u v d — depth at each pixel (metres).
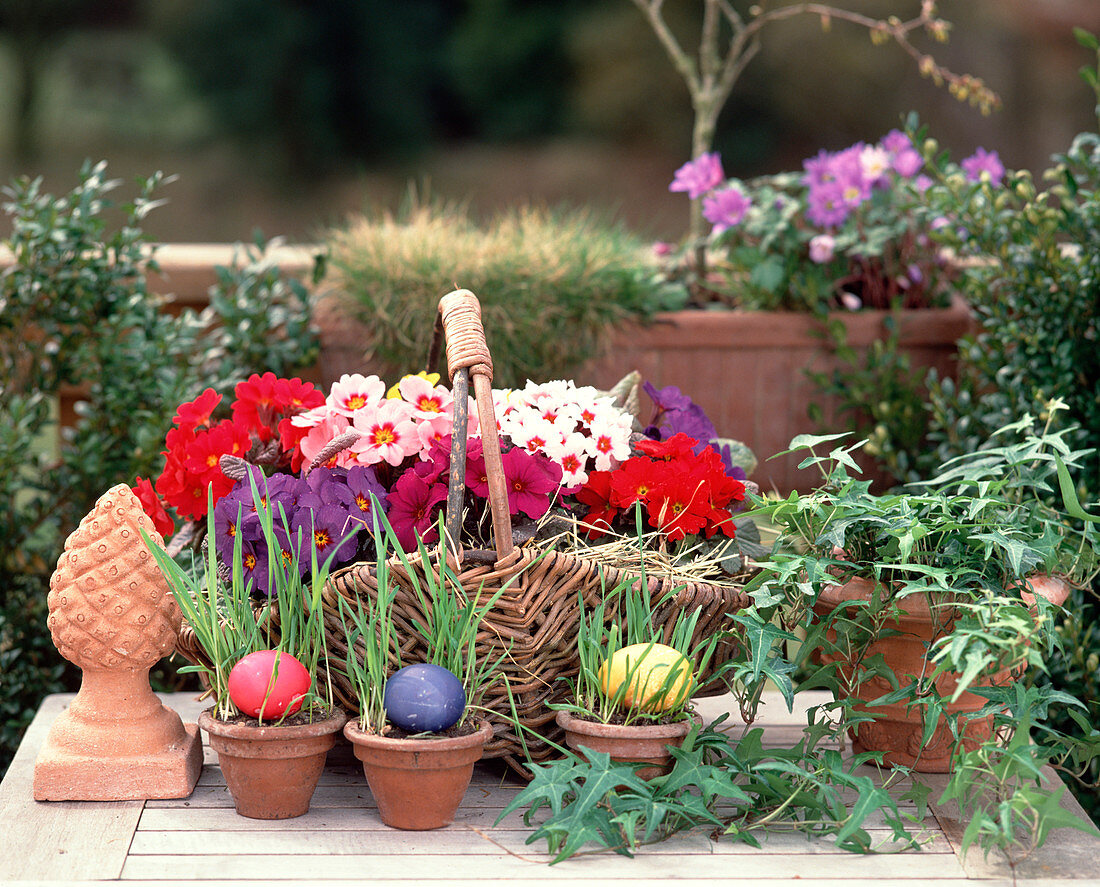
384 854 1.19
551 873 1.15
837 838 1.19
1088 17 11.50
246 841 1.21
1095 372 1.96
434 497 1.33
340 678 1.30
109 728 1.31
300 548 1.25
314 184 13.29
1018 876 1.17
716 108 2.66
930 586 1.25
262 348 2.22
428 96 13.48
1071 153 1.99
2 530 2.14
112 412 2.16
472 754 1.21
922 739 1.35
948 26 2.35
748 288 2.44
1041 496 1.90
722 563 1.39
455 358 1.26
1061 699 1.24
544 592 1.26
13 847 1.19
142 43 13.51
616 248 2.40
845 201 2.37
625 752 1.22
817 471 2.40
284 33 13.19
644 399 2.33
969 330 2.35
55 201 2.13
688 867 1.17
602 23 13.09
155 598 1.29
